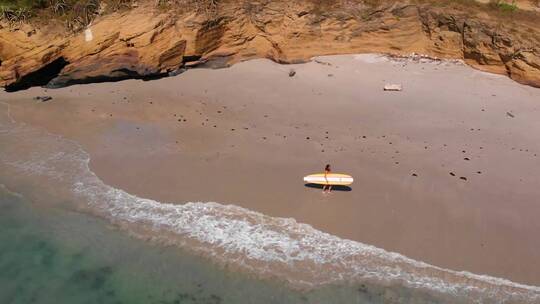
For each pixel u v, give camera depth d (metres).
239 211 19.08
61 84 28.80
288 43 30.28
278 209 19.19
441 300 15.78
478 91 27.73
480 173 21.12
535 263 16.81
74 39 28.59
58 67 28.77
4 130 24.77
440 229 18.20
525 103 26.66
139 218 18.97
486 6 30.66
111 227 18.73
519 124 24.88
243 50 30.58
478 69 29.69
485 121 25.05
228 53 30.25
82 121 25.42
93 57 28.41
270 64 30.30
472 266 16.72
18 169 21.92
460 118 25.25
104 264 17.47
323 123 24.69
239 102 26.61
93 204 19.80
